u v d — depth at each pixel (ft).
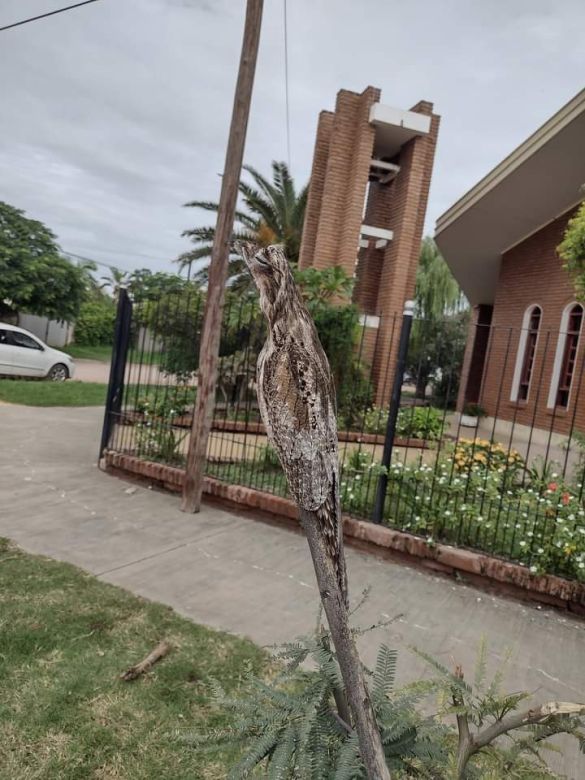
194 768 8.03
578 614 14.84
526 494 16.96
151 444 23.48
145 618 11.93
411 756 5.48
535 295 45.03
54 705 8.97
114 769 7.89
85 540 16.02
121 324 23.67
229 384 32.09
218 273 19.29
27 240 88.22
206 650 10.98
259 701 6.04
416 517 17.44
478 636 13.16
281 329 3.87
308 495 3.83
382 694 5.98
